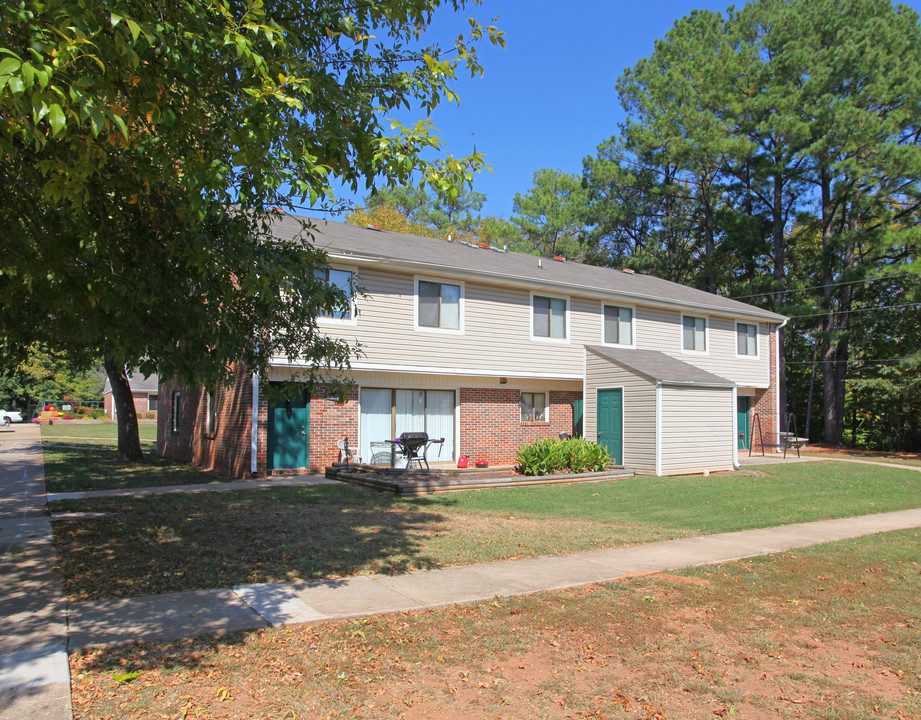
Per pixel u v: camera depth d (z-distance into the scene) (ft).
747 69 106.11
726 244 119.14
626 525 34.22
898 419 94.79
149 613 18.76
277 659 15.70
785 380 108.58
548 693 14.30
